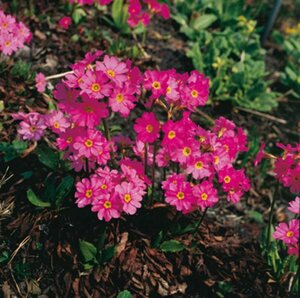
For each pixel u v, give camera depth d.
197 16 0.83
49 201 0.51
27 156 0.55
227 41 0.80
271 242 0.55
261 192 0.66
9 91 0.61
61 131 0.49
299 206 0.43
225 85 0.74
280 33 0.93
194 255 0.52
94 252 0.48
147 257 0.50
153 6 0.70
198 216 0.55
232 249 0.54
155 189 0.58
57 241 0.50
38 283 0.48
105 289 0.48
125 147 0.50
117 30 0.76
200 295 0.50
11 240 0.50
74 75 0.44
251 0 0.99
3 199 0.52
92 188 0.44
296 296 0.48
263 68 0.76
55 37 0.70
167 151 0.47
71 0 0.70
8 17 0.56
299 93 0.80
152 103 0.45
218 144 0.45
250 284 0.52
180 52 0.78
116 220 0.51
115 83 0.42
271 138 0.72
